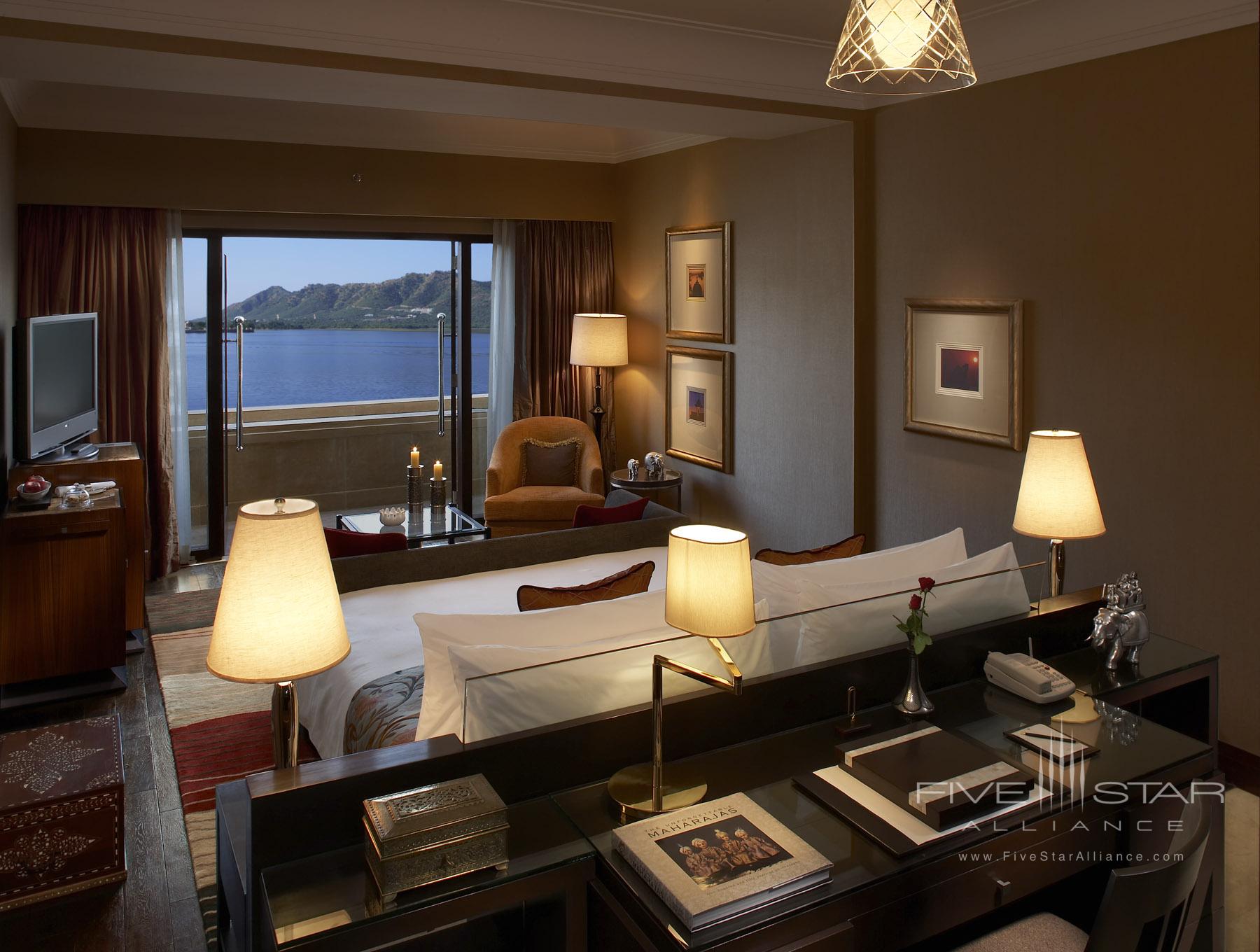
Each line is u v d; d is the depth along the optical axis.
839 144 4.98
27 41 3.29
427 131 6.30
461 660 2.13
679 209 6.44
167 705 4.00
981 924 2.31
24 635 3.99
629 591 3.03
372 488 6.82
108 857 2.81
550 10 3.92
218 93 4.13
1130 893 1.50
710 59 4.34
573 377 7.20
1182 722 2.69
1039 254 4.07
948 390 4.55
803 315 5.38
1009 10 3.92
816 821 1.88
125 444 5.09
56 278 5.51
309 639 2.08
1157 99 3.56
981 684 2.51
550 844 1.81
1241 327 3.37
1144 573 3.77
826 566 2.91
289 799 1.76
